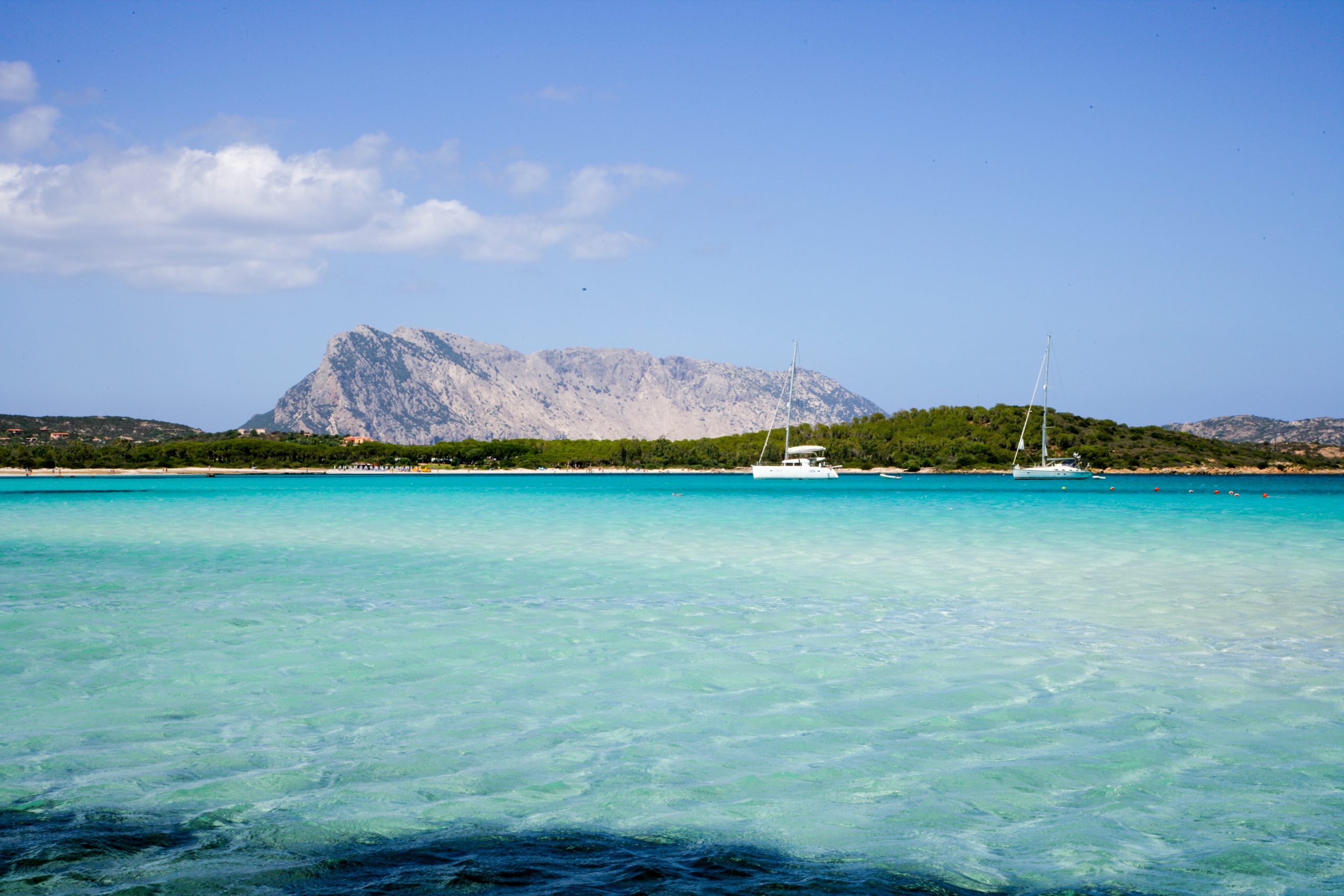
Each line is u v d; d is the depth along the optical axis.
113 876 5.81
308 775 7.72
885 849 6.29
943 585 18.94
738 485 113.75
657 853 6.21
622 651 12.58
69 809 6.93
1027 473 130.88
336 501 62.50
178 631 13.91
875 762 8.09
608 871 5.91
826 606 16.31
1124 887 5.73
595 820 6.77
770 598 17.31
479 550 26.22
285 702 10.01
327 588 18.42
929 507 55.22
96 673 11.27
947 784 7.55
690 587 18.66
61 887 5.64
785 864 6.05
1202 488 105.44
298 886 5.68
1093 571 21.47
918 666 11.70
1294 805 7.07
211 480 143.38
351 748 8.45
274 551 26.02
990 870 5.99
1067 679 11.04
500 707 9.88
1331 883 5.78
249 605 16.34
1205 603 16.61
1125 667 11.65
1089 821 6.78
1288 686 10.66
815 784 7.55
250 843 6.33
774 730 9.05
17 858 6.04
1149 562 23.42
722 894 5.61
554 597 17.39
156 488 95.69
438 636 13.61
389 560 23.64
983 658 12.16
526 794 7.32
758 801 7.18
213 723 9.22
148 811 6.90
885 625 14.52
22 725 9.09
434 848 6.27
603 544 28.27
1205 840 6.43
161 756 8.19
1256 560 24.02
